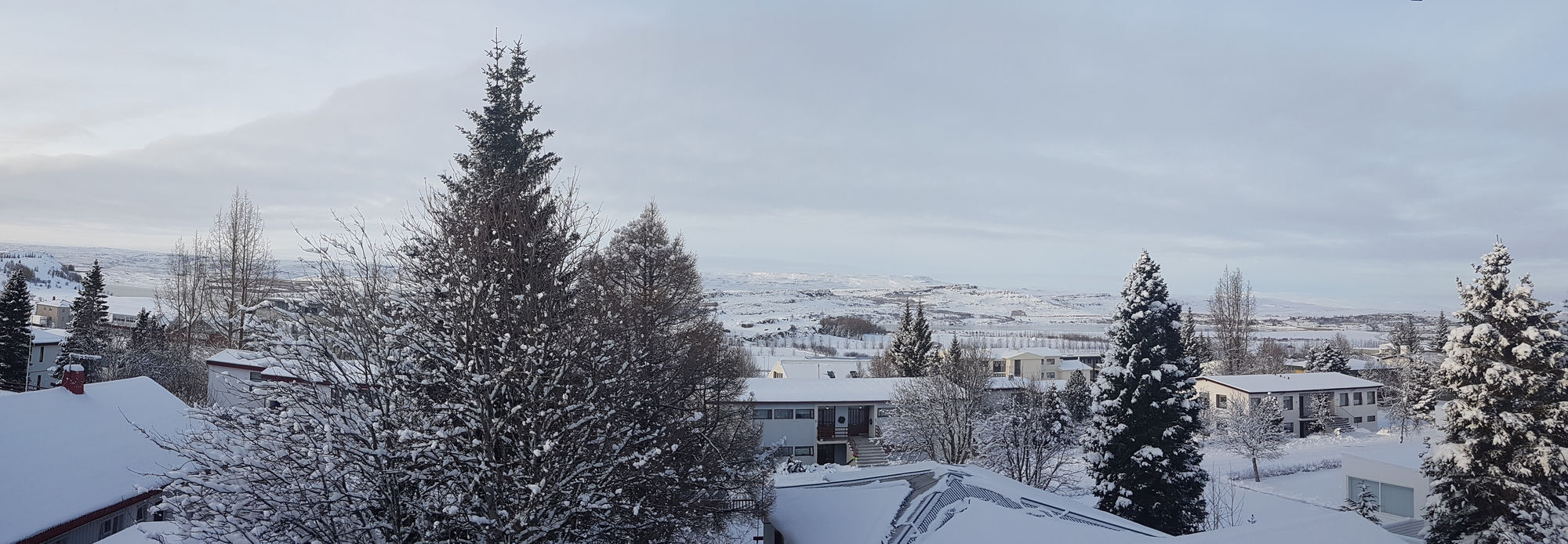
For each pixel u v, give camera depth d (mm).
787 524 22812
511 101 20719
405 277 15797
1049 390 44656
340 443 13055
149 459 22359
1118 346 31688
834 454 52250
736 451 21484
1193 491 29688
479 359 14172
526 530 12938
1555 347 25469
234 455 12453
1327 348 89125
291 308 14281
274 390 13977
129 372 46531
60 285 120688
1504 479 24594
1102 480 30969
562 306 15875
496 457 14195
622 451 15289
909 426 43625
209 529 12398
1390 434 61312
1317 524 16797
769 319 193875
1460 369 26344
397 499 13102
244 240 51031
